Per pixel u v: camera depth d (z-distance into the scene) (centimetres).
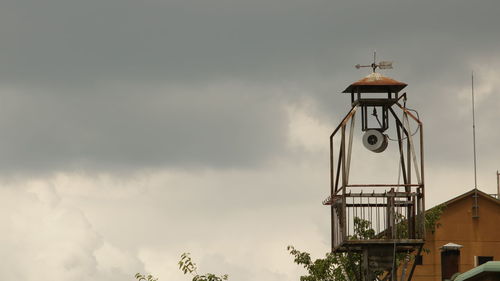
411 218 12262
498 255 18038
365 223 13350
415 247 12306
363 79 12219
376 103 12231
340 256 14525
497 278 9875
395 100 12200
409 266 17375
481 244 18038
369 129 12256
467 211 18112
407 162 12575
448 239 17975
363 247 12212
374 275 12144
